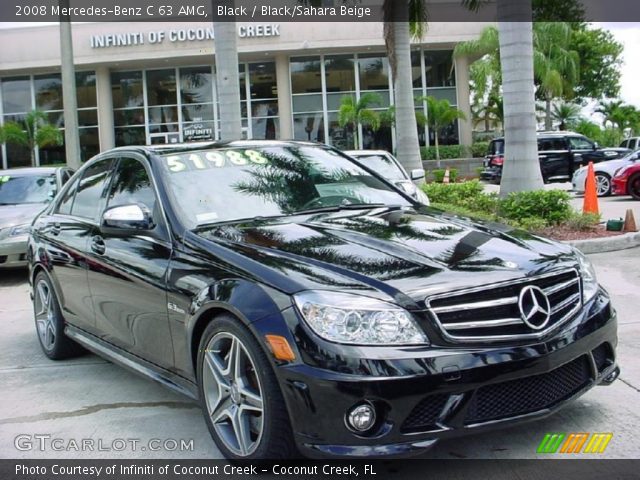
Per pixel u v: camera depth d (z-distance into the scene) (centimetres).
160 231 435
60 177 1159
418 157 1686
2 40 3281
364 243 380
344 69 3378
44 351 612
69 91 1781
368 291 326
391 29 1666
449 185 1338
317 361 313
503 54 1120
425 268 346
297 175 494
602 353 385
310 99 3394
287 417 331
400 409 309
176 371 418
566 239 1006
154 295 420
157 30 3231
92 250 498
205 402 381
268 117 3425
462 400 318
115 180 517
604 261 922
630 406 426
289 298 330
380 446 311
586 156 2698
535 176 1124
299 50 3259
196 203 444
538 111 4631
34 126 3297
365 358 309
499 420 327
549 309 347
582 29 4741
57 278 562
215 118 3441
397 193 516
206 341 375
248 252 375
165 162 475
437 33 3269
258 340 332
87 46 3262
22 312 814
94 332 521
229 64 1337
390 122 3300
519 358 325
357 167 537
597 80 4872
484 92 3919
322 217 439
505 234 414
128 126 3466
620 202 1708
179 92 3434
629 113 5319
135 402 484
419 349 314
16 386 533
